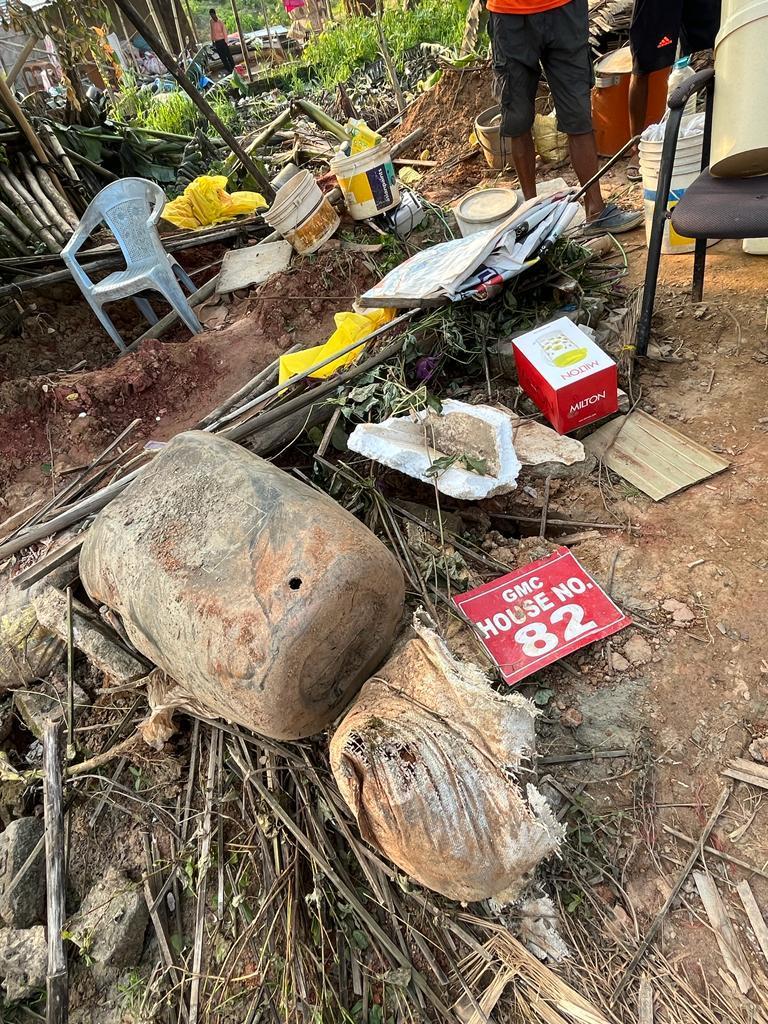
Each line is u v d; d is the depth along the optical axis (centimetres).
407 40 830
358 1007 151
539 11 297
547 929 147
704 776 161
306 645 149
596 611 191
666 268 317
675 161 286
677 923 144
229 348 371
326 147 610
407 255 386
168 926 181
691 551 203
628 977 139
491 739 138
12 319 409
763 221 212
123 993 171
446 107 534
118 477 290
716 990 135
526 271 294
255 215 495
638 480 228
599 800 162
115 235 395
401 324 292
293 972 156
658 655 182
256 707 152
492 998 141
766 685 171
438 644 159
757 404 242
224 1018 160
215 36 1145
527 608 195
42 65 901
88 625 233
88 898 188
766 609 184
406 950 153
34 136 502
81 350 414
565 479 237
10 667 240
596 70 413
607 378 235
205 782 197
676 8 331
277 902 168
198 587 156
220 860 182
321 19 1338
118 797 207
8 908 188
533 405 263
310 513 159
